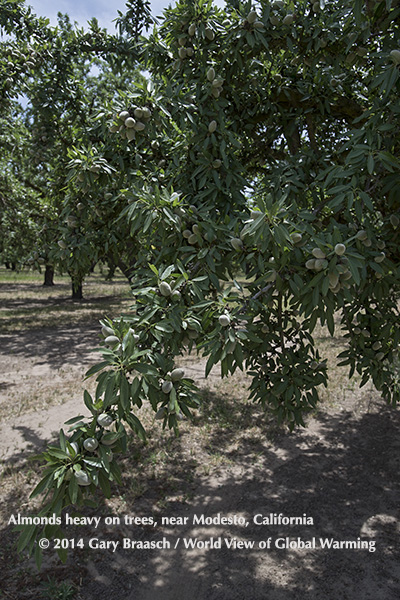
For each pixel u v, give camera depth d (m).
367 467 4.55
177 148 3.00
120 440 1.67
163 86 2.65
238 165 2.81
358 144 2.08
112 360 1.64
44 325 12.95
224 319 1.83
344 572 3.06
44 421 5.63
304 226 2.03
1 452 4.72
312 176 3.06
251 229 1.83
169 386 1.86
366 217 2.31
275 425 5.56
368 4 2.21
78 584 2.95
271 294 2.18
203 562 3.17
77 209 3.29
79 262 3.41
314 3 2.67
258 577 3.02
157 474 4.35
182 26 2.76
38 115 4.98
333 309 1.97
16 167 9.39
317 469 4.50
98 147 3.29
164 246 2.33
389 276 2.53
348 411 6.10
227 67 3.01
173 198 2.15
